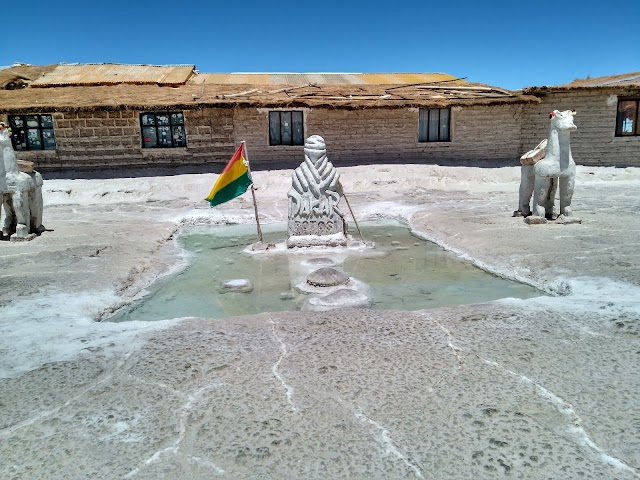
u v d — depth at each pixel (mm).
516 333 3695
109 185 13227
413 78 19531
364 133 15305
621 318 3863
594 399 2781
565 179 7711
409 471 2271
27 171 7859
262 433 2572
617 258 5703
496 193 12398
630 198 10773
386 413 2715
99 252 6926
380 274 6176
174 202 12062
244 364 3330
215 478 2268
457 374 3109
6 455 2457
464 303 5043
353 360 3346
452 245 7371
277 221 10047
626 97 15117
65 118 14016
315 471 2291
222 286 5816
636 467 2246
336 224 7715
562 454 2344
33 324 4180
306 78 18906
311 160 7668
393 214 10227
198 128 14508
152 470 2326
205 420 2703
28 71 17594
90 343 3736
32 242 7578
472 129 15617
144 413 2785
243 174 7652
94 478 2283
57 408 2852
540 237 6988
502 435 2494
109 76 17000
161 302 5336
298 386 3023
